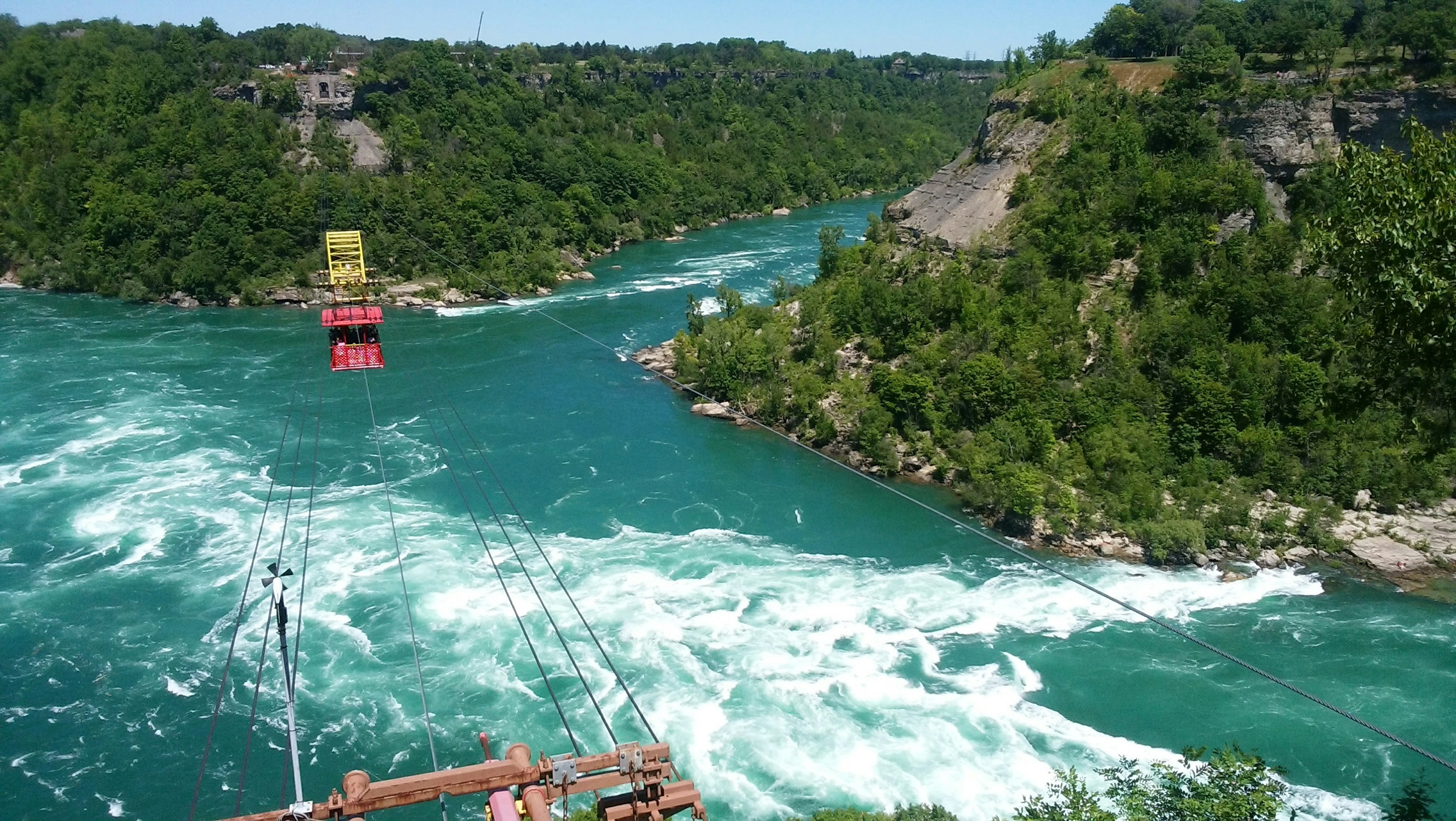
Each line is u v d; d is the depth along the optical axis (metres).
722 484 79.31
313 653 56.56
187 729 50.94
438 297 136.25
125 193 140.75
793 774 47.38
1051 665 55.78
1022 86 110.06
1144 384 78.06
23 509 73.12
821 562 67.31
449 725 51.00
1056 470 73.50
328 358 110.44
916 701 52.59
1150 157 93.56
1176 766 47.31
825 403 88.44
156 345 114.31
